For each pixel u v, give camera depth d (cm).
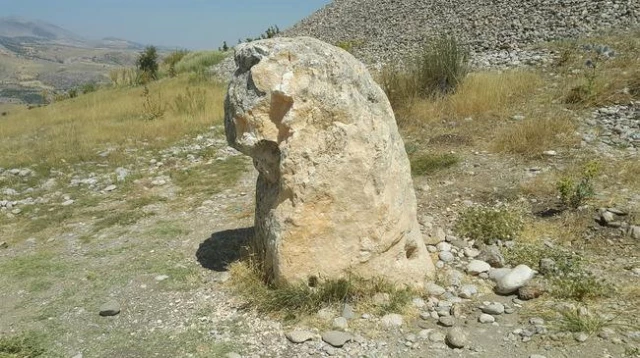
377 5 2275
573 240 507
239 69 448
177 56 2823
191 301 451
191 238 596
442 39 1162
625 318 376
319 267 420
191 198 748
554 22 1341
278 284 428
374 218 421
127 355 384
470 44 1399
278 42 428
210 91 1599
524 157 704
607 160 655
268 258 443
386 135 434
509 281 432
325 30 2302
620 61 976
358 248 421
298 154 412
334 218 417
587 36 1204
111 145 1085
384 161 427
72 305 464
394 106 988
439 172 703
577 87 868
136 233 632
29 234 673
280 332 393
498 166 692
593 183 598
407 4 2081
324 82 416
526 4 1528
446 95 961
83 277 519
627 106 816
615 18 1247
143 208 724
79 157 999
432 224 570
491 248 497
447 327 391
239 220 638
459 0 1830
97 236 639
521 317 396
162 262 534
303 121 414
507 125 819
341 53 440
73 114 1573
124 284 494
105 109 1590
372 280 425
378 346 372
